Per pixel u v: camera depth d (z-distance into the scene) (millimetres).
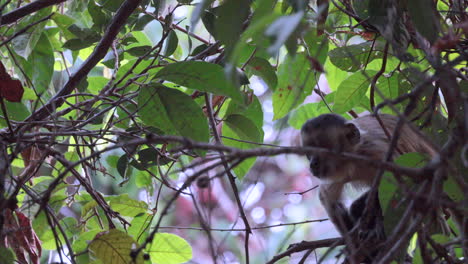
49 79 8242
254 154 4238
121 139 7625
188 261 7672
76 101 8547
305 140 8773
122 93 7523
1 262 5418
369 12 6340
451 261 5277
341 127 8711
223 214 15547
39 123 6434
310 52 7668
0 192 5371
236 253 15109
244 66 7691
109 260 6387
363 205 8445
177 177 9203
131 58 9516
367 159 4336
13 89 6512
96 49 7348
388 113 9773
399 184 4762
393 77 8133
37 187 7777
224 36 4762
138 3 7156
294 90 7871
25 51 7750
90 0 7789
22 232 6426
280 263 8406
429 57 5109
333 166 8445
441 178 4410
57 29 8891
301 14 3857
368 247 6609
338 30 9078
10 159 5746
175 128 6500
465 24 4930
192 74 6176
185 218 16281
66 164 6062
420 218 4621
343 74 9555
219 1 7906
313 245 6934
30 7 7320
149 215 7715
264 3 4617
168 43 7727
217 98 8578
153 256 7660
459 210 5152
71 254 5258
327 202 8547
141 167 7566
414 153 5648
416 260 5746
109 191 12125
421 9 5141
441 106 8828
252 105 8461
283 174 16641
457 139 4562
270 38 4219
